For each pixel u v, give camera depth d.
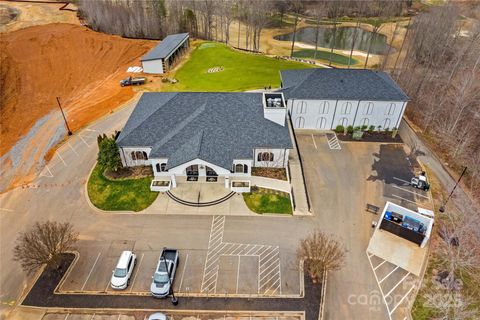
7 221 37.19
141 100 49.38
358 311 28.64
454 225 36.78
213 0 107.50
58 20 104.19
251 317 28.19
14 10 107.50
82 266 32.31
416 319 28.14
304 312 28.52
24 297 29.78
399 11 123.81
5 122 55.84
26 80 69.88
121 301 29.31
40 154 47.97
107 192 40.69
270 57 83.06
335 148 48.78
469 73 60.56
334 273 31.66
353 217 37.72
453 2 111.88
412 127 54.75
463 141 49.19
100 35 94.81
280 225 36.50
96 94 65.06
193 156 38.16
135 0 104.50
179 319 28.02
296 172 43.59
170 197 39.75
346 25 119.56
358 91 49.78
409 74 68.44
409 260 33.00
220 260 32.78
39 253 29.94
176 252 32.38
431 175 44.34
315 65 79.31
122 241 34.75
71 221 37.06
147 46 90.00
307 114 51.22
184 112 44.69
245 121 43.50
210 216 37.50
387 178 43.53
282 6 120.06
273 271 31.81
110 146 40.88
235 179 41.72
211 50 85.56
